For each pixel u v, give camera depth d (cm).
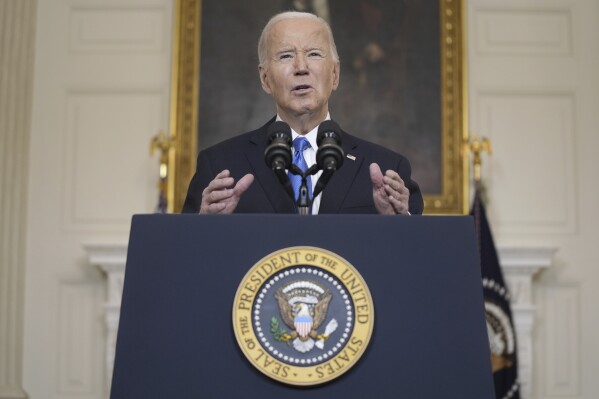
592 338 971
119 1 1030
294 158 422
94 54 1022
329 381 283
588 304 977
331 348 286
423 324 291
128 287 296
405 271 296
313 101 429
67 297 979
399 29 1015
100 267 938
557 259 984
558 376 963
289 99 430
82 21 1028
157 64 1018
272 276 293
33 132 1007
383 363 287
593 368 966
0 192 975
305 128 437
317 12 1016
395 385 284
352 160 432
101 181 998
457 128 994
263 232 300
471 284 295
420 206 450
